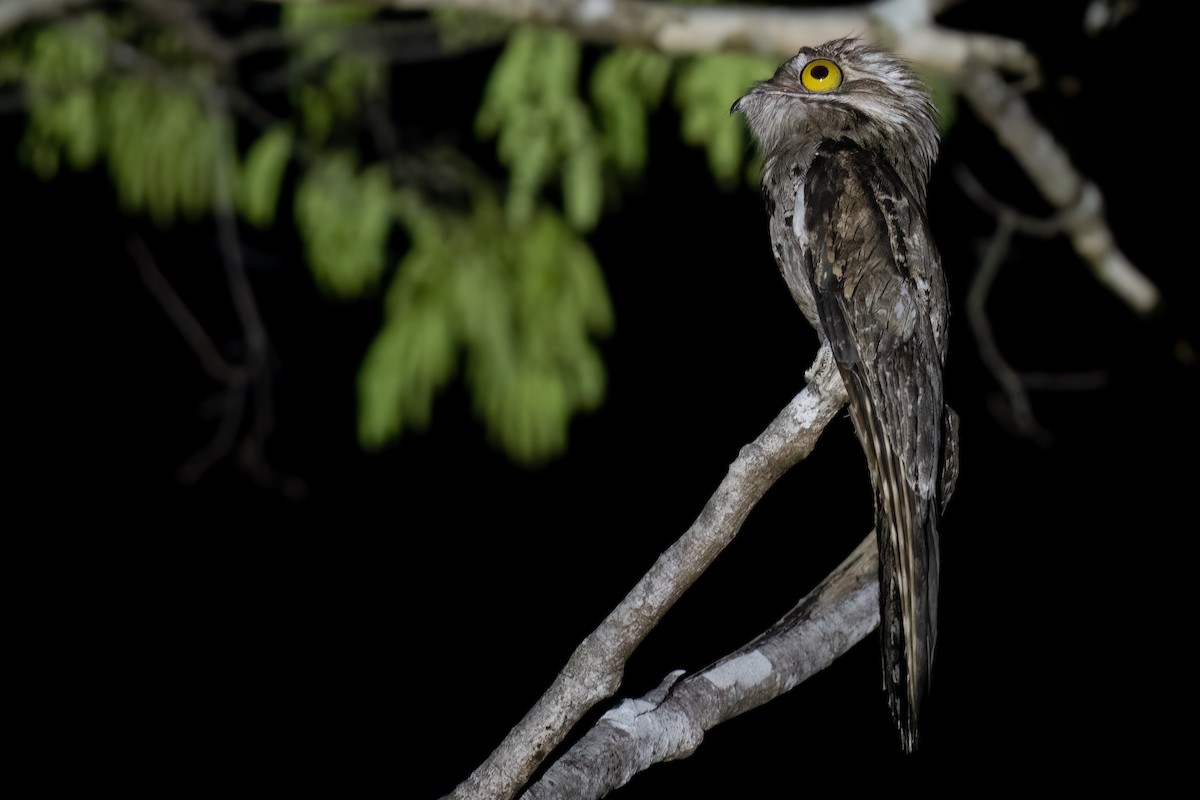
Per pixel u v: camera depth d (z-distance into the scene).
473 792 4.20
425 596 15.09
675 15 8.68
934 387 5.07
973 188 10.86
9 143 14.83
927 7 9.13
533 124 9.99
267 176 10.97
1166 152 12.34
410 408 11.10
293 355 15.59
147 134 11.43
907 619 4.64
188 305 15.56
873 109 5.73
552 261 11.14
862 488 13.26
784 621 4.73
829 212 5.27
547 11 8.48
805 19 8.82
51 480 15.80
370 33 10.86
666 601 4.04
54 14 10.08
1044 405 13.92
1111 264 11.12
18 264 15.52
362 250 11.19
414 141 11.85
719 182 9.89
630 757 3.99
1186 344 11.74
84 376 15.95
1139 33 11.70
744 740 11.44
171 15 10.69
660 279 15.01
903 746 4.48
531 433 11.27
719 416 15.28
